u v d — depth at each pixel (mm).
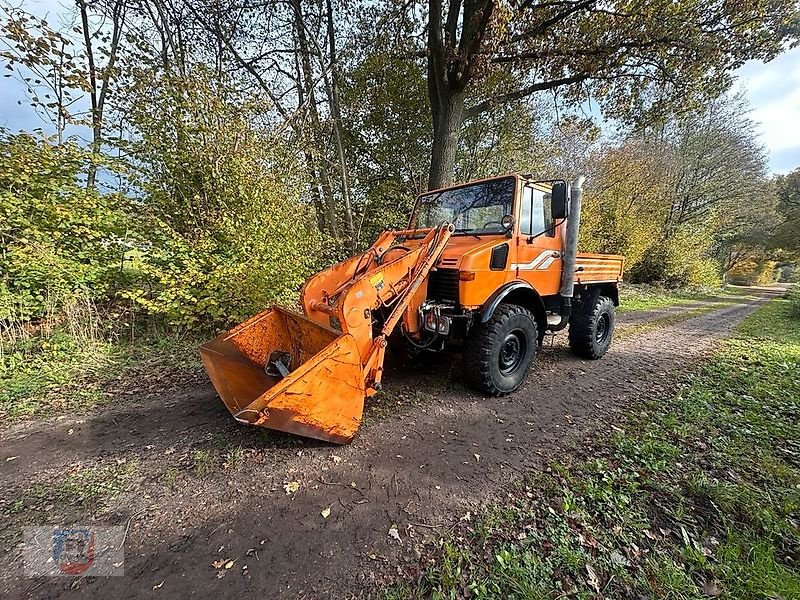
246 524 1835
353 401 2475
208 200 5504
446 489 2139
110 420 2879
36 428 2762
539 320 4004
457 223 4047
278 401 2141
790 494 2102
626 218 15406
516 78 9117
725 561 1651
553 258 4168
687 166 20422
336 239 7621
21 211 4355
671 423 2996
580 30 8047
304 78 8930
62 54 5051
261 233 5031
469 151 10922
